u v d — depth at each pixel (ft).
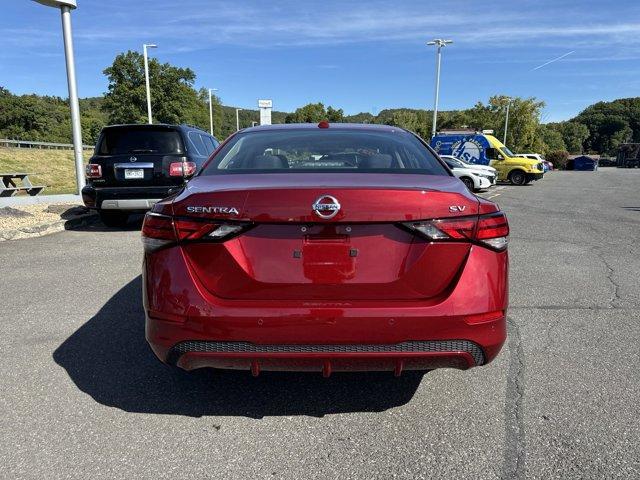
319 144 11.16
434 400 9.85
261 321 7.70
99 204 27.84
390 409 9.55
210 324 7.79
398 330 7.68
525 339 12.74
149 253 8.35
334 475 7.64
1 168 96.63
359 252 7.81
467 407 9.57
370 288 7.83
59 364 11.38
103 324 13.84
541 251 23.53
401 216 7.72
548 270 19.84
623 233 28.78
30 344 12.47
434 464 7.89
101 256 21.93
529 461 7.91
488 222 8.09
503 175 82.38
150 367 11.28
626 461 7.88
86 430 8.81
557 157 200.95
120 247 23.91
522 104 204.54
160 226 8.21
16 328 13.50
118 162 27.68
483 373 10.94
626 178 106.73
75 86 39.52
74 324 13.82
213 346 7.91
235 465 7.89
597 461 7.89
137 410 9.50
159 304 8.07
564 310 14.98
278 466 7.87
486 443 8.41
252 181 8.68
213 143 35.22
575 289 17.22
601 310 14.98
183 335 7.94
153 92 198.70
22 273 19.02
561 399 9.79
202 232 7.89
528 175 80.74
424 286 7.86
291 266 7.84
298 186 7.95
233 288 7.91
